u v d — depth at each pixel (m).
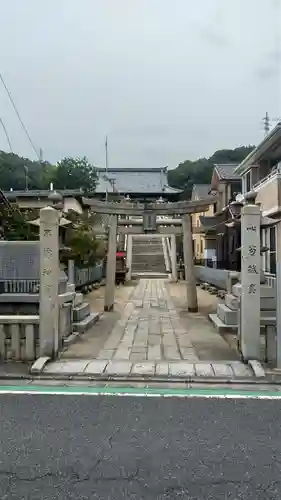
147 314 13.24
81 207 26.67
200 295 18.75
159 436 4.35
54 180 46.25
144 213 14.21
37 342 7.67
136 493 3.32
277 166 17.28
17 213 13.88
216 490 3.37
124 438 4.30
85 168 48.19
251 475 3.60
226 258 26.25
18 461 3.83
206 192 39.59
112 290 14.06
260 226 7.14
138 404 5.28
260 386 6.04
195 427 4.57
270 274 14.49
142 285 24.00
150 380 6.25
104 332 10.12
